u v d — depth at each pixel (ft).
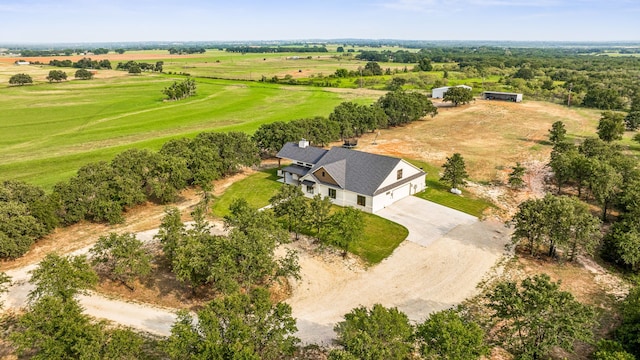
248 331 80.07
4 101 449.48
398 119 342.03
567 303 88.69
